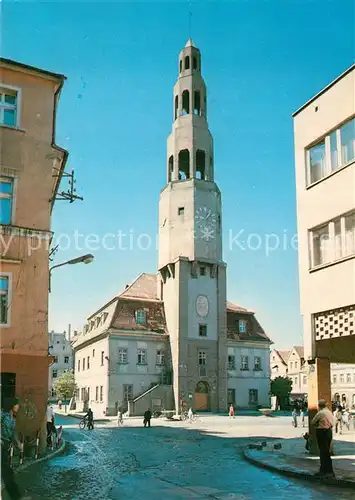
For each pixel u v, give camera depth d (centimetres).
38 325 1911
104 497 1071
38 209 1998
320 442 1276
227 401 5681
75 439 2623
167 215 5838
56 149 2072
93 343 5997
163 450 2108
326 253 1738
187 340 5456
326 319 1709
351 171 1644
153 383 5456
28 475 1370
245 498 1060
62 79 2111
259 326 6384
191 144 5894
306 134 1884
